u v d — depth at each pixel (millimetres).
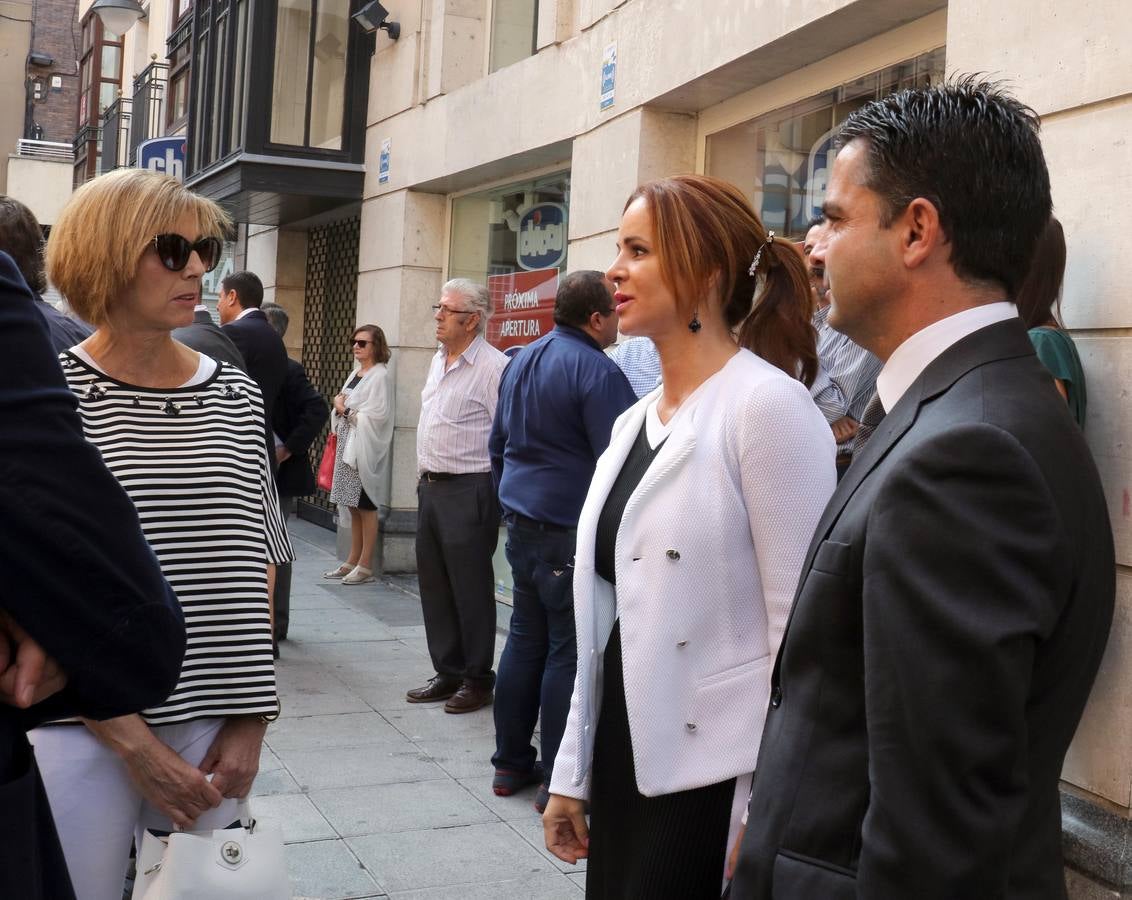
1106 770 2973
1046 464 1175
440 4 7965
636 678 1908
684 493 1925
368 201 9195
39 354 1238
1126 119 2990
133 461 2062
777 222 5188
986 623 1098
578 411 4016
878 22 4398
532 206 7418
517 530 4125
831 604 1280
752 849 1324
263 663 2121
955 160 1294
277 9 9195
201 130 11219
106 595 1243
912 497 1164
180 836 1888
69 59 26531
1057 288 3018
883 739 1133
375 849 3699
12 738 1236
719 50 5016
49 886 1297
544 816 2125
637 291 2053
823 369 3439
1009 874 1157
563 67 6445
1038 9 3256
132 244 2055
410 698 5398
